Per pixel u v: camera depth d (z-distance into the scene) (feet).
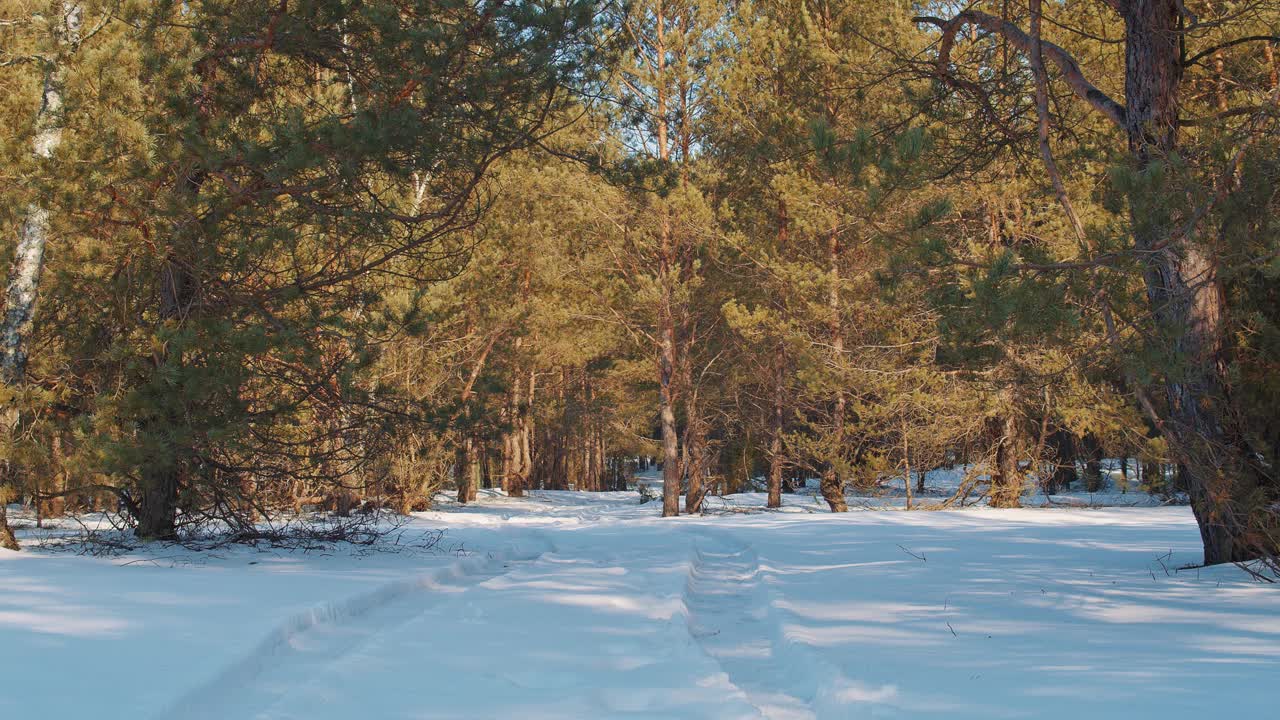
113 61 28.30
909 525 49.60
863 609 21.09
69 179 27.86
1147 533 42.14
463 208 38.17
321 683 14.55
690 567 31.71
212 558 30.99
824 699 13.80
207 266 31.42
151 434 28.73
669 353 77.82
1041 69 28.71
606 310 82.79
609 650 17.21
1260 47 32.99
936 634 17.67
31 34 35.91
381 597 23.39
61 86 31.71
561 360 104.99
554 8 33.55
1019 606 20.99
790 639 17.66
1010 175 55.93
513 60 33.96
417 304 37.86
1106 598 21.90
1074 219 26.99
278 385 36.68
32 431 31.22
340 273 36.94
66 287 30.53
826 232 64.39
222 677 13.83
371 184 37.76
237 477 35.22
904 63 36.58
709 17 72.28
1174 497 72.33
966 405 64.90
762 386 85.35
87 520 48.80
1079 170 35.42
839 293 68.69
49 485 33.42
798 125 64.34
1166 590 22.98
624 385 117.60
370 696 13.80
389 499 68.69
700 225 72.28
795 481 126.62
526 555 39.09
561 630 19.15
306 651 17.29
